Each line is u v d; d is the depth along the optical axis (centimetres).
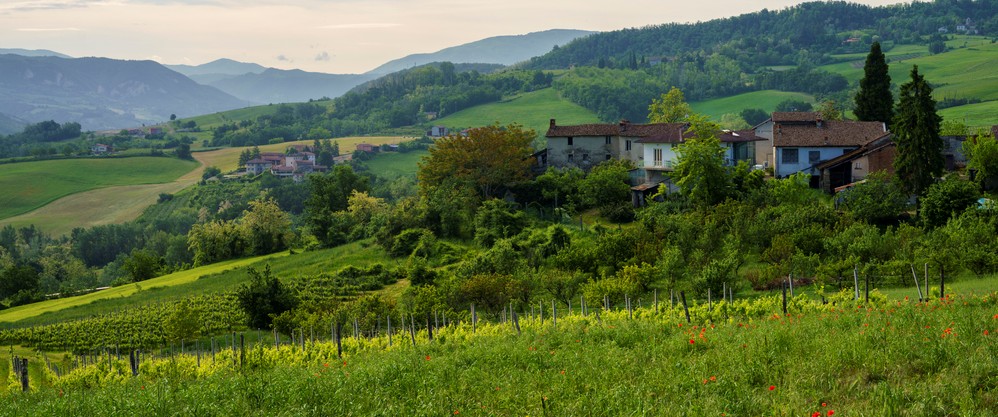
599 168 9112
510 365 2419
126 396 2366
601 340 2747
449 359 2572
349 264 8475
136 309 7881
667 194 8088
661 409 1764
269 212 11919
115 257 19388
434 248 8250
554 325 3416
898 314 2480
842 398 1742
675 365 2119
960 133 9131
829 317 2636
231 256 11962
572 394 1975
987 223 5484
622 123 9931
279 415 1983
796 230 6059
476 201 9088
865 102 9194
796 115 8819
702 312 3469
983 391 1667
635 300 5275
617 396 1866
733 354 2128
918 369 1841
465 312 5544
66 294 11338
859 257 5169
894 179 6956
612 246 6341
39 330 7212
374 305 5762
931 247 4962
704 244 6103
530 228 8100
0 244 19025
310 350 3788
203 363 3631
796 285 5216
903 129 6881
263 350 3684
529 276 5959
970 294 3111
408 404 2023
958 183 6194
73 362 5369
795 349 2127
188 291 8750
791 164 8244
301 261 9219
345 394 2136
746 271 5788
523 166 9562
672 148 7831
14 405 2445
